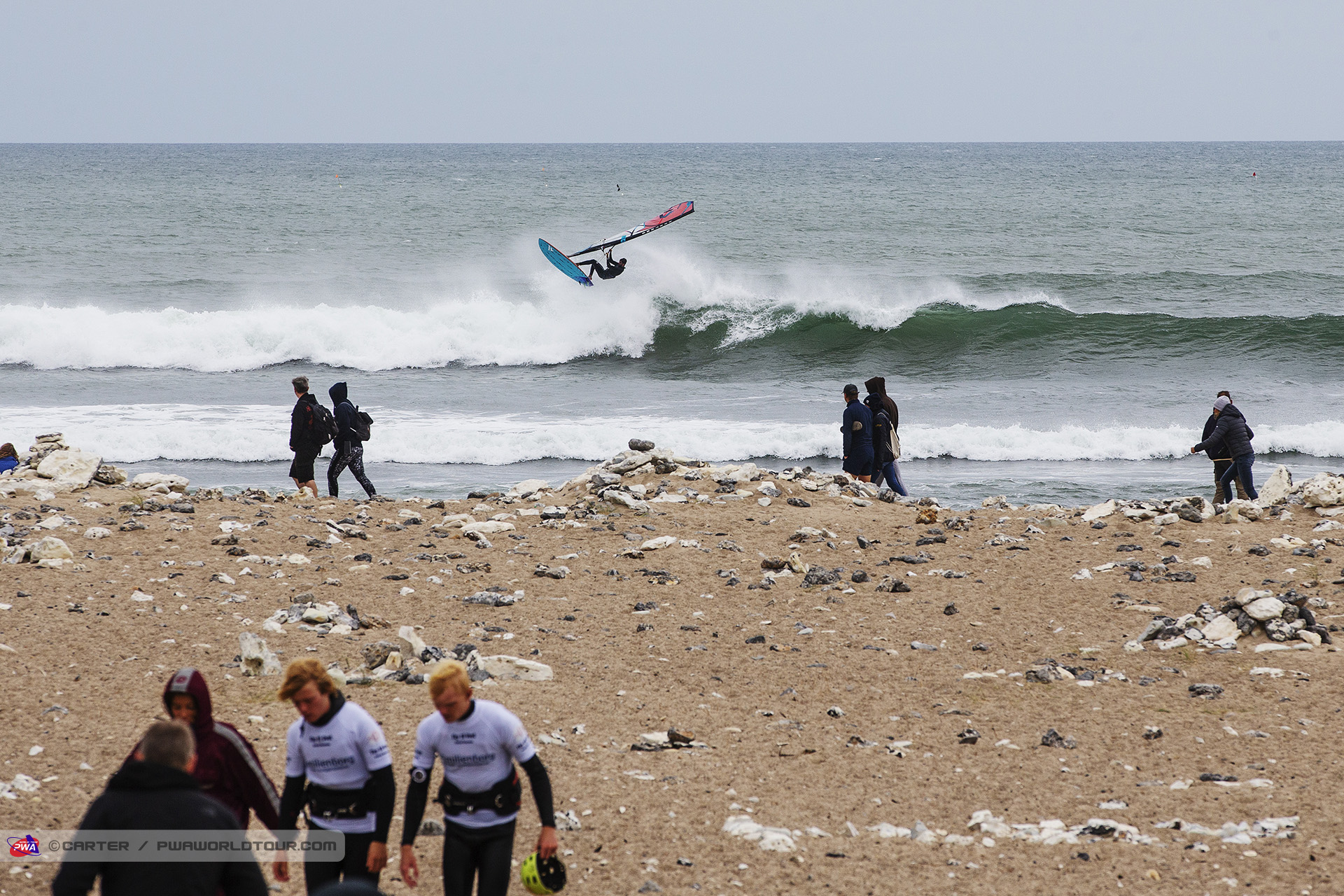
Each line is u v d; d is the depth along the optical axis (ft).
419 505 166.40
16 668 92.63
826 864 65.10
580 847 67.05
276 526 145.69
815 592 123.44
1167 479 230.27
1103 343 377.30
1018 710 90.89
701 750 82.43
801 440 254.88
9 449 173.58
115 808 42.39
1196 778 77.66
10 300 460.96
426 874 63.77
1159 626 107.04
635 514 156.04
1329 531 140.46
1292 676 96.58
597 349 381.60
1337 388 317.63
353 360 357.61
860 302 438.81
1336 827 69.31
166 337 352.90
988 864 65.21
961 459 253.85
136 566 125.08
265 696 89.45
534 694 92.63
